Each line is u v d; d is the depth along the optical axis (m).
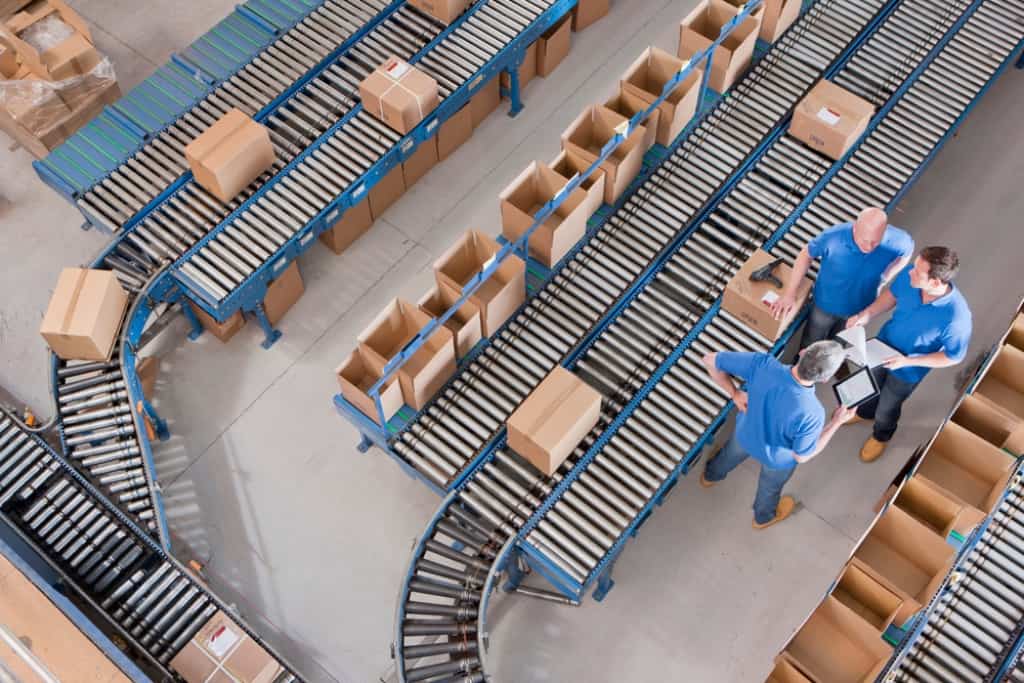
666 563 7.47
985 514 6.21
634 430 7.25
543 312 7.77
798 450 5.93
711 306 7.75
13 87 9.05
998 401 7.16
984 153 9.17
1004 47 8.89
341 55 9.07
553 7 9.11
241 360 8.50
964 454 6.74
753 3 8.16
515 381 7.48
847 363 7.77
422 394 7.26
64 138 9.50
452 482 7.09
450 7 9.02
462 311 7.41
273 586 7.53
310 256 9.00
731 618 7.24
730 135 8.52
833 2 9.15
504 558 6.74
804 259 6.85
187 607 6.89
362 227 9.04
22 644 6.05
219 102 8.88
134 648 7.11
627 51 10.09
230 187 8.17
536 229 7.65
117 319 7.75
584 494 6.99
